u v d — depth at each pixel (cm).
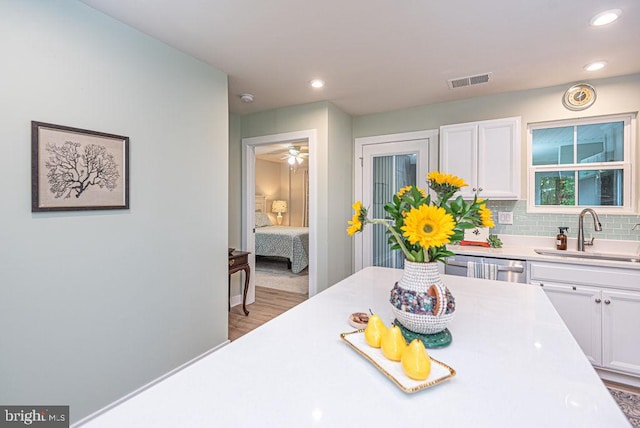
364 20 181
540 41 203
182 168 219
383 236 369
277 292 428
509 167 272
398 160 357
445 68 244
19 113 142
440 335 97
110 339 178
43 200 150
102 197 173
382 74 256
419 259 102
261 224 688
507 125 272
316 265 328
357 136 378
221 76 249
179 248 218
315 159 328
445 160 297
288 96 308
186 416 63
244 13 173
